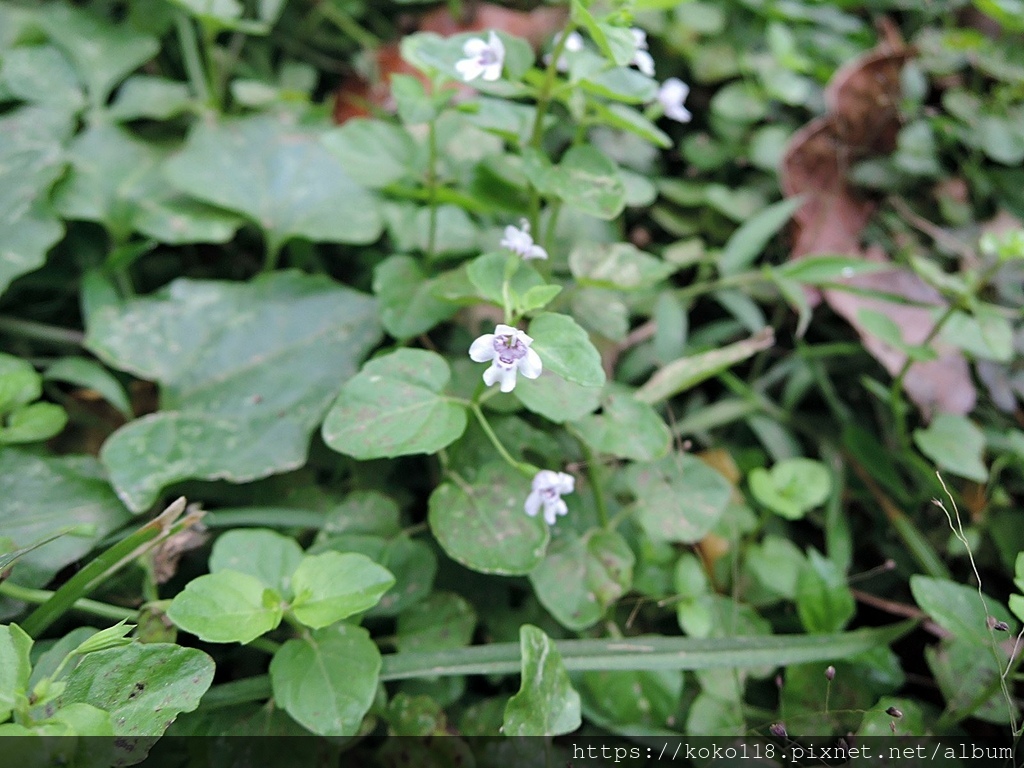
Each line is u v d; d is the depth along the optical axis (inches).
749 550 7.7
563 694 6.3
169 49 9.7
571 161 7.2
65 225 8.4
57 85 8.7
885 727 6.7
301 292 8.0
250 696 6.4
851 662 7.0
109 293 8.0
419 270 7.7
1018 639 6.4
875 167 9.3
